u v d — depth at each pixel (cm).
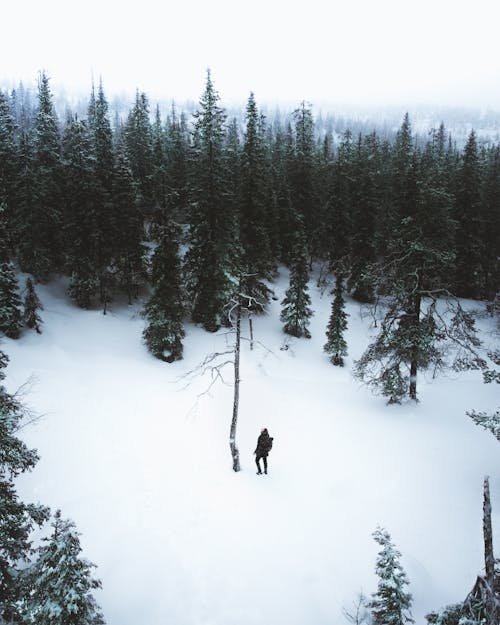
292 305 3309
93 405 1862
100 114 3347
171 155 4900
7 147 3253
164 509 1213
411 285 2150
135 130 4381
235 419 1438
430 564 1104
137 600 920
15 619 749
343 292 4178
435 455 1686
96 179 3016
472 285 3966
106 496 1258
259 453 1413
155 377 2344
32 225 3055
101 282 3114
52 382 2022
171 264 2633
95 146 3256
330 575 1020
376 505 1330
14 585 760
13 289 2492
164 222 2766
